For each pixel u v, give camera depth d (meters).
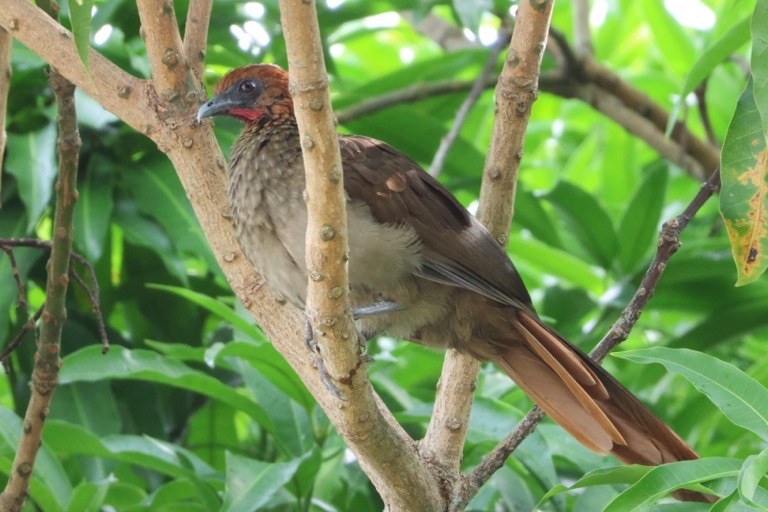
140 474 11.38
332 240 6.38
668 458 8.30
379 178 8.78
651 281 8.30
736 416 7.08
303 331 7.84
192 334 12.10
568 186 12.47
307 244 6.46
